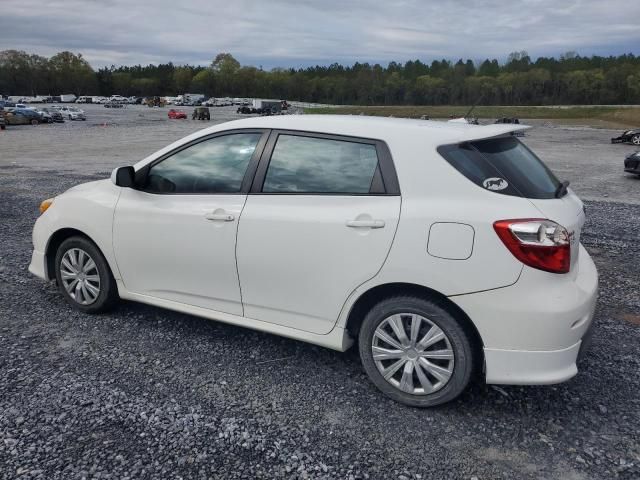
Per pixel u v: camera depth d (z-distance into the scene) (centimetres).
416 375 312
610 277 558
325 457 268
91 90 16338
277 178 343
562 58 16338
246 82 17300
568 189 345
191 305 387
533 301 276
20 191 1092
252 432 287
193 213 367
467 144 305
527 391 333
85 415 298
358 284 313
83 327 418
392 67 17388
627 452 275
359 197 314
